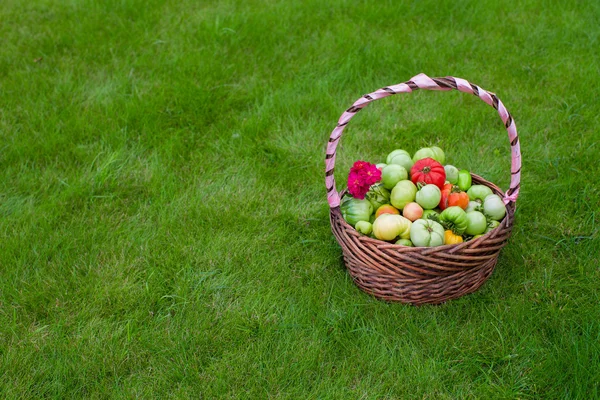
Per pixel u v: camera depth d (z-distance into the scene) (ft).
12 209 9.86
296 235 9.17
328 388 6.88
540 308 7.70
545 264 8.37
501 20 14.97
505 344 7.23
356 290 8.07
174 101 12.43
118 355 7.33
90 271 8.62
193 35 14.75
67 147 11.30
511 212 7.30
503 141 11.00
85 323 7.83
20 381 7.08
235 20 14.96
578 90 12.14
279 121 11.78
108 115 12.05
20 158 10.92
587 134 10.97
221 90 12.77
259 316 7.75
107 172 10.59
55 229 9.45
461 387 6.80
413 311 7.64
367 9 15.49
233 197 10.00
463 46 13.93
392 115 11.96
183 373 7.13
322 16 15.33
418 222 7.23
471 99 12.28
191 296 8.14
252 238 9.10
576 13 14.92
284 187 10.23
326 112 12.12
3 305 8.11
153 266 8.68
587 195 9.45
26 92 12.76
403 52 13.67
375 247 7.14
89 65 13.83
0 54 14.11
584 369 6.67
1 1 16.67
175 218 9.48
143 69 13.57
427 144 11.12
